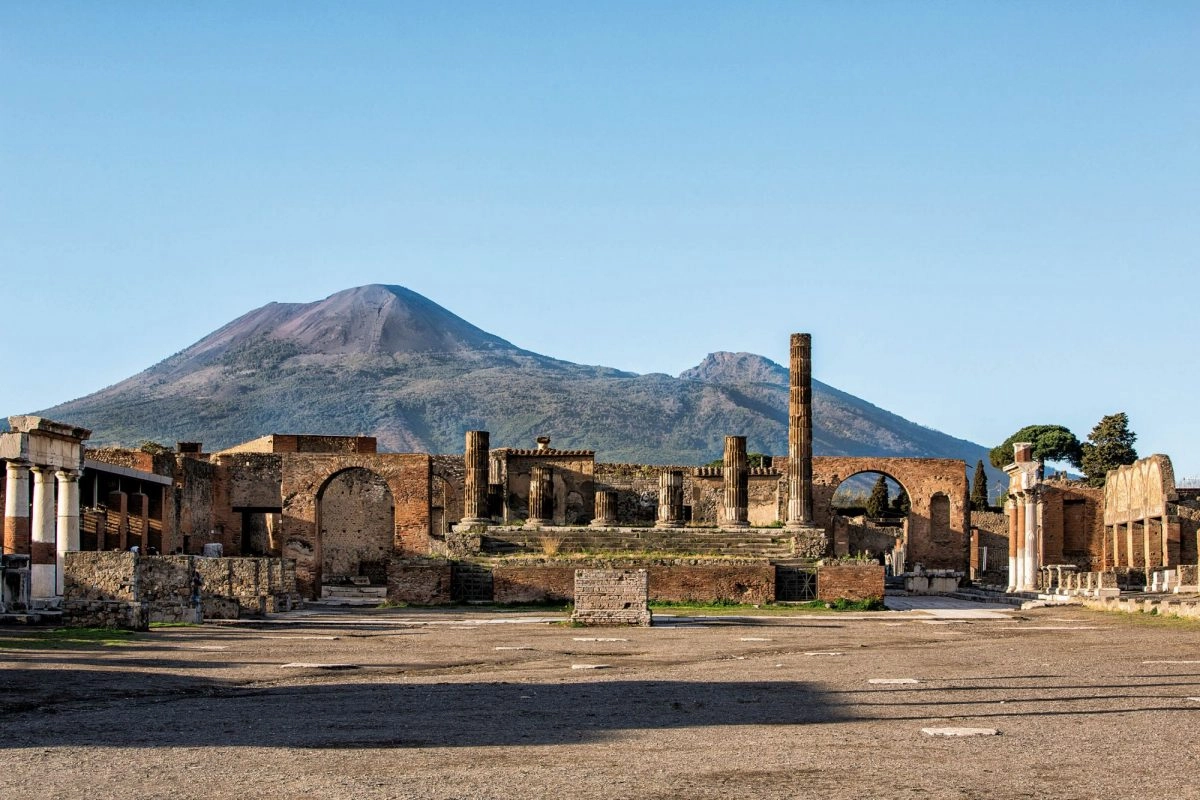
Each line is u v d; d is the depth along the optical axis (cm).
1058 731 2131
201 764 1852
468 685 2861
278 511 9294
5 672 2945
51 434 5031
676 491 7950
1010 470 8100
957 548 9544
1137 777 1742
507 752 1952
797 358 7794
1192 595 6175
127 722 2252
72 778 1756
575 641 4188
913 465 9606
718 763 1850
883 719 2300
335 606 6638
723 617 5566
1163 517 8531
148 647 3719
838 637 4416
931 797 1625
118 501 7012
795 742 2036
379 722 2264
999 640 4259
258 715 2348
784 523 8025
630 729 2188
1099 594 6288
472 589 6638
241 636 4262
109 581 4397
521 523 8531
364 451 10562
